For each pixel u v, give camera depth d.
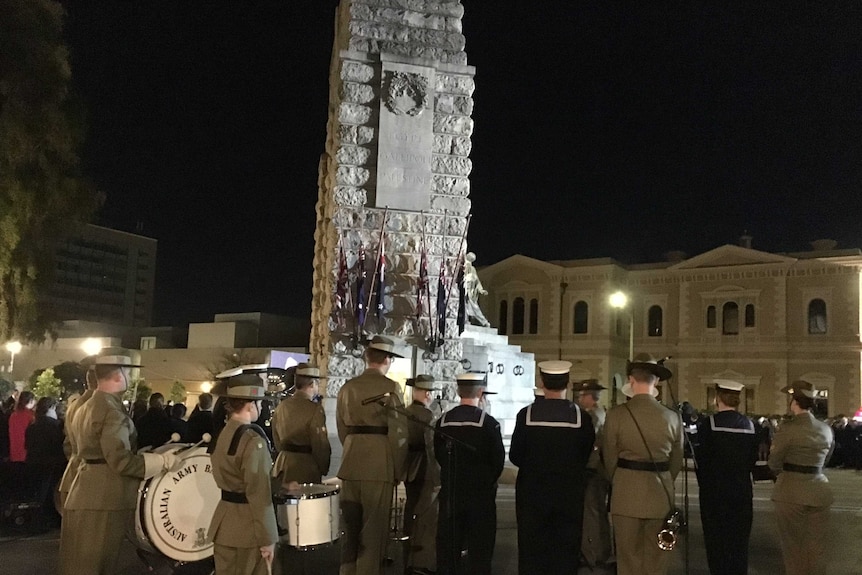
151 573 9.30
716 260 51.03
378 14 19.53
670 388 8.48
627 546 7.51
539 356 53.88
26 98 23.88
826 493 8.88
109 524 7.32
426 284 18.88
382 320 18.64
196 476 8.11
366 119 19.11
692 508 15.85
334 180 19.22
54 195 25.31
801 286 48.16
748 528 8.94
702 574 10.18
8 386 30.33
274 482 8.04
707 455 9.12
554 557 7.83
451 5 19.98
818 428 8.91
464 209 19.38
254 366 8.69
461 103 19.66
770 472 9.51
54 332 28.19
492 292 56.50
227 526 6.58
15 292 25.50
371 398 8.41
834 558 11.63
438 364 18.78
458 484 8.41
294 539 7.63
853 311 46.31
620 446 7.70
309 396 9.46
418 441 9.70
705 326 50.78
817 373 46.97
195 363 47.84
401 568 10.24
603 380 51.38
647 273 53.03
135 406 15.91
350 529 8.48
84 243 94.94
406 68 19.30
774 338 48.44
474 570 8.28
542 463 7.92
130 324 99.38
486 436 8.48
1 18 23.50
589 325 52.78
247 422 6.90
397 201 18.97
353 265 18.67
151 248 103.00
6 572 9.73
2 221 24.22
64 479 8.14
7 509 12.55
